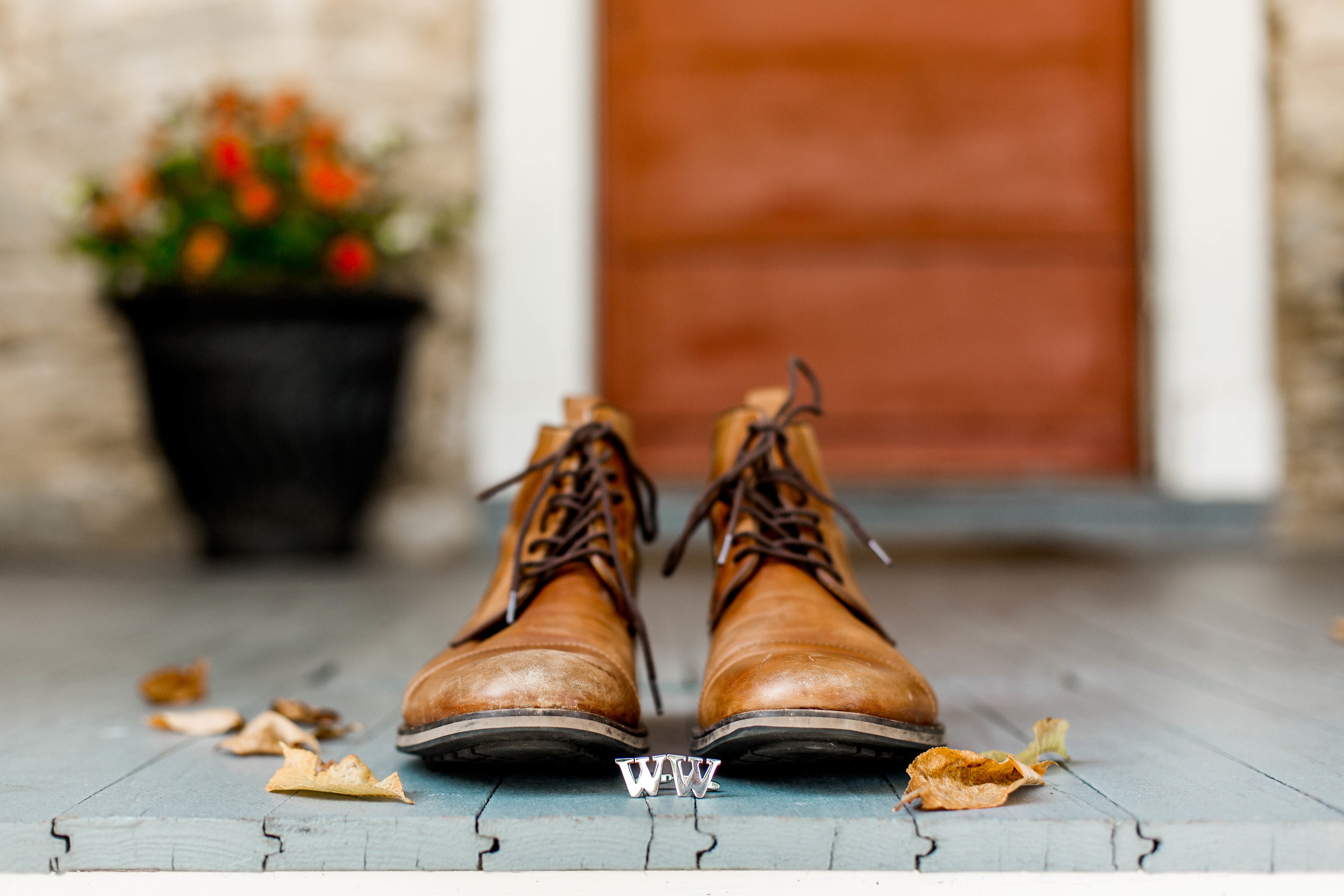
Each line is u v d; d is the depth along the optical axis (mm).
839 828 791
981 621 1843
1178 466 2906
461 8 2963
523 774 922
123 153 2949
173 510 2963
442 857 798
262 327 2502
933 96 3092
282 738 1009
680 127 3105
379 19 2951
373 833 801
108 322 2961
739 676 881
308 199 2703
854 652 923
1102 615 1898
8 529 2963
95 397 2965
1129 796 852
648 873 796
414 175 2949
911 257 3102
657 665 1446
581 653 907
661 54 3104
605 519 1012
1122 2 3061
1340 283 2895
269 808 830
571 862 795
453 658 938
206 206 2635
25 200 2953
